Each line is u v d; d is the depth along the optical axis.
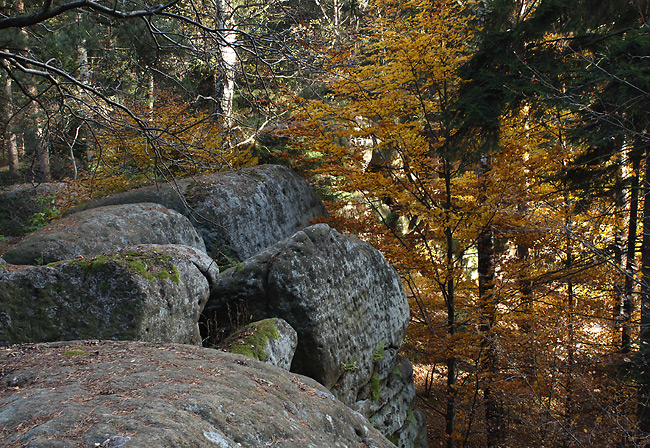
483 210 7.24
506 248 11.10
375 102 7.45
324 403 2.65
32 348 2.95
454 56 8.15
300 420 2.28
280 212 8.40
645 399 6.11
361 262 6.65
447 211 7.84
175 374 2.26
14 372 2.36
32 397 1.83
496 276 8.15
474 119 7.20
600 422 6.54
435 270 8.10
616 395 6.84
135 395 1.89
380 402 6.51
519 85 6.92
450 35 7.43
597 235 7.77
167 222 6.38
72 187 8.83
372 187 8.10
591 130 6.09
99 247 5.52
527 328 7.64
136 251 4.39
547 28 6.82
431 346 8.05
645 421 6.03
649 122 6.06
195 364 2.56
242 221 7.55
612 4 6.51
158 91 8.05
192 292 4.55
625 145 6.48
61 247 5.31
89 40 8.55
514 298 8.02
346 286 6.16
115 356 2.67
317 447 2.07
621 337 7.90
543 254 8.16
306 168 11.43
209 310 5.56
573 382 6.91
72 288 3.95
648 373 5.97
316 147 7.86
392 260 8.36
